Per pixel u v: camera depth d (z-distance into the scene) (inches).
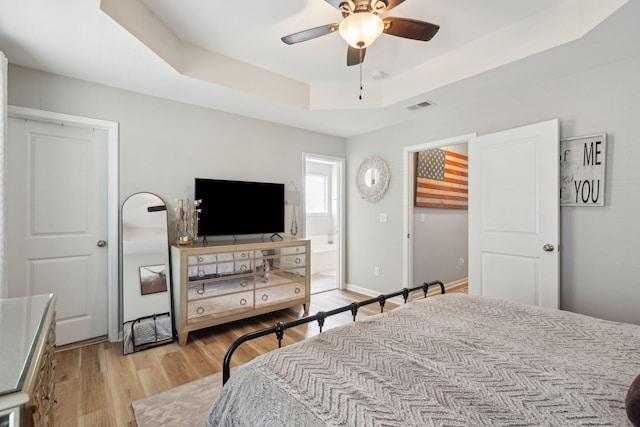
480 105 120.8
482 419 30.5
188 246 112.8
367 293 168.6
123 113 109.4
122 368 89.1
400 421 30.0
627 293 88.3
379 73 119.4
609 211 91.2
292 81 125.5
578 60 89.3
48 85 96.0
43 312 45.3
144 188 113.7
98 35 76.4
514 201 108.1
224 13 83.5
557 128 97.7
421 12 82.8
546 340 49.4
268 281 127.0
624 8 67.1
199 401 73.6
